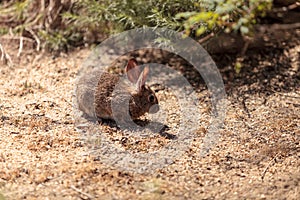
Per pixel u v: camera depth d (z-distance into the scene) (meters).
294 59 13.05
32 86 12.40
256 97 11.92
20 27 14.16
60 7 14.23
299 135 10.39
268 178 9.08
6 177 8.93
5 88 12.31
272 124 10.81
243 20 9.86
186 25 10.02
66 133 10.38
